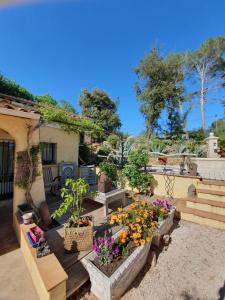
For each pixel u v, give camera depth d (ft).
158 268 7.68
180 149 29.78
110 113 61.93
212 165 21.50
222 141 26.91
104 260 6.39
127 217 8.55
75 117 20.27
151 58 48.08
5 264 7.38
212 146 25.38
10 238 9.42
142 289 6.51
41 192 10.97
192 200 13.00
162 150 31.30
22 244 8.07
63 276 5.32
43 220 10.48
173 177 16.94
